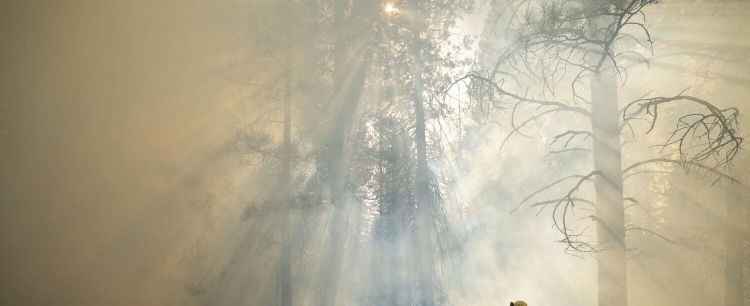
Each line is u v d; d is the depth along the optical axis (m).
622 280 8.34
